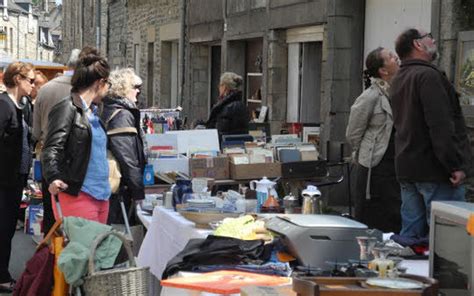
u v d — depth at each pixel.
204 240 5.25
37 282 6.13
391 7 10.95
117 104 7.52
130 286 5.86
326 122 12.01
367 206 8.00
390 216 7.95
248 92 16.48
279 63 14.11
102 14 30.73
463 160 5.90
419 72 5.93
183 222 6.37
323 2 12.17
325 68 12.11
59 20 87.31
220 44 18.73
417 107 5.94
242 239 5.25
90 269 5.81
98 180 6.73
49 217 8.28
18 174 8.24
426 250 5.31
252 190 7.22
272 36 14.09
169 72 22.14
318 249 4.76
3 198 8.20
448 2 8.86
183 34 19.64
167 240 6.75
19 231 11.48
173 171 9.22
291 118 13.94
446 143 5.78
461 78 8.68
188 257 5.01
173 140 9.82
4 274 8.27
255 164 9.26
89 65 6.72
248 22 15.33
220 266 4.91
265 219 5.60
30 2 71.88
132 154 7.48
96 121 6.77
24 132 8.32
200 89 19.42
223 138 10.52
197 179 7.74
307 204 6.51
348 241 4.79
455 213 4.04
